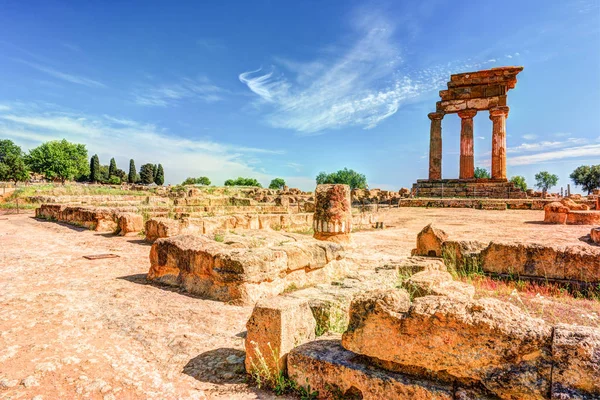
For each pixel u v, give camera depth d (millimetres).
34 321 4984
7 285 6789
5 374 3594
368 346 3053
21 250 10656
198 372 3744
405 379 2875
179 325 4938
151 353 4137
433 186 35406
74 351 4105
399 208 28672
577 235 12219
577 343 2404
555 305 5309
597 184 71688
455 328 2715
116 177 92312
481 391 2656
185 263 6734
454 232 13742
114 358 3979
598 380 2295
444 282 5031
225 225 14961
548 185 90812
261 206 25484
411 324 2867
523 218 19688
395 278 6199
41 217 21312
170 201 29375
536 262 6727
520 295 5922
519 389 2477
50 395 3273
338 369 3172
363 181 79562
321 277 7395
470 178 35000
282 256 6543
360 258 9555
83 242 12359
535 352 2512
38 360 3875
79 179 94312
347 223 11539
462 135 35969
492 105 34406
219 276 6023
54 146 69375
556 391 2379
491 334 2604
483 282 6789
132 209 17172
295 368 3438
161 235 12023
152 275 7312
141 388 3430
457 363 2695
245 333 4742
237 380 3602
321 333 4453
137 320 5078
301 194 47719
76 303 5766
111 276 7629
